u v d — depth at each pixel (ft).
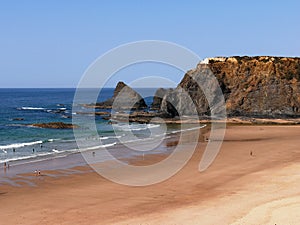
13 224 63.16
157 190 83.66
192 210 67.87
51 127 203.72
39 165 110.52
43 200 76.54
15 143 154.71
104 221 63.77
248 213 63.67
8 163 113.29
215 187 85.15
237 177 94.58
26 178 95.20
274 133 187.52
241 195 76.48
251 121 239.91
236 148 140.87
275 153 130.11
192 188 84.79
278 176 92.79
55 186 87.56
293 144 150.20
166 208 69.87
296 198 71.00
